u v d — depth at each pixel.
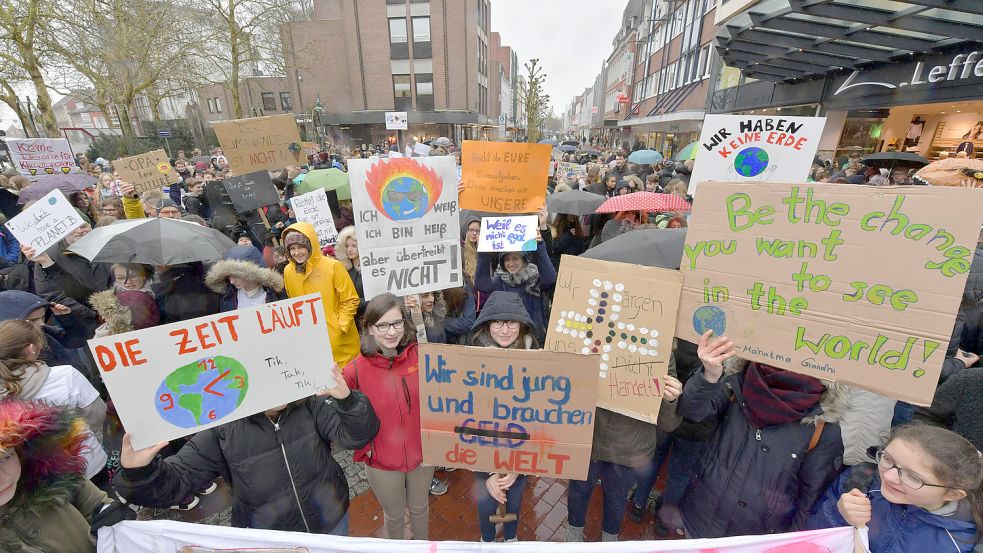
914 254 1.46
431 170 2.87
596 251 2.77
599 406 2.13
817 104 11.82
